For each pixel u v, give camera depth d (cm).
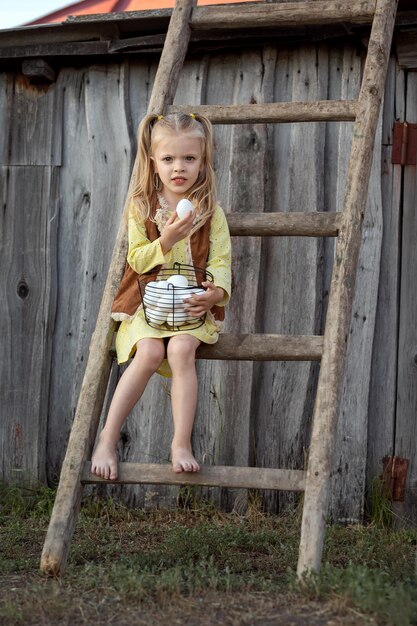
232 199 467
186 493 461
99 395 340
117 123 488
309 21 388
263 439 461
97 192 487
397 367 454
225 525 423
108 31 469
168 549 356
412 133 456
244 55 477
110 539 397
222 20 397
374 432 452
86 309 482
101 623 254
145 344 332
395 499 446
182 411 324
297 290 462
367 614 251
